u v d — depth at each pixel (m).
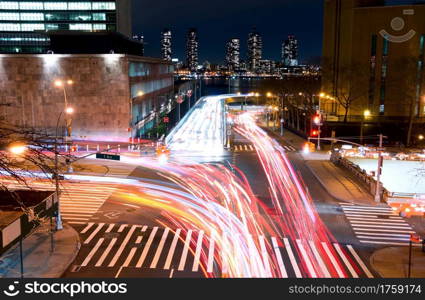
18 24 118.19
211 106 156.00
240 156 61.94
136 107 74.44
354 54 84.19
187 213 34.59
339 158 55.72
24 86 68.81
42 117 69.44
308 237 29.77
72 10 117.12
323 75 91.62
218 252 26.53
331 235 30.36
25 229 23.02
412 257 26.38
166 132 80.62
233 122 110.31
